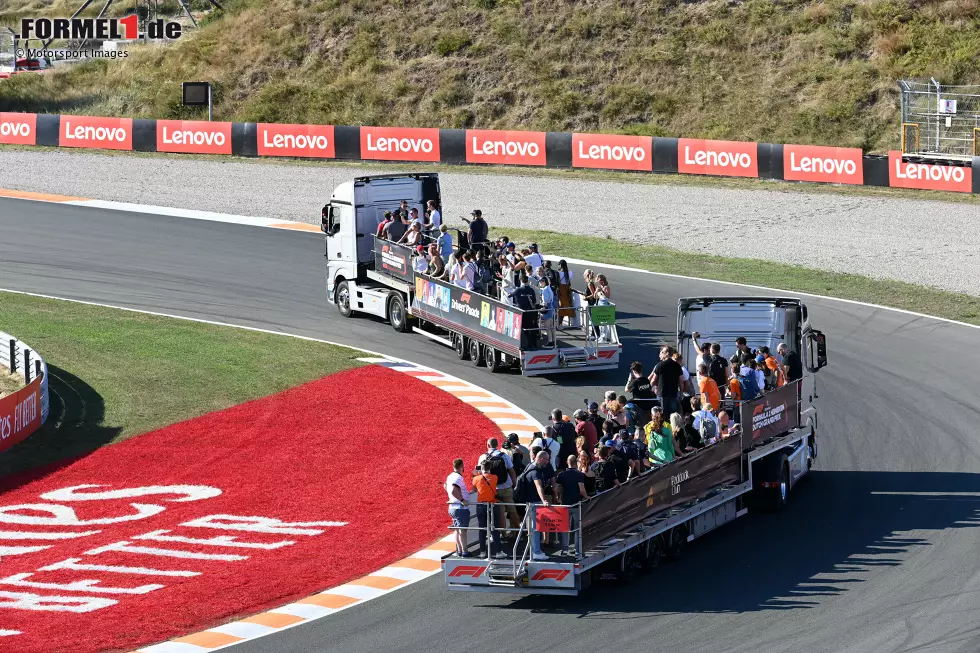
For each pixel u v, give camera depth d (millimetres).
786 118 100562
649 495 31953
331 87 113250
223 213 80750
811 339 41562
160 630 28828
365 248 59219
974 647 26906
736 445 35656
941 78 100000
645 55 110000
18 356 51656
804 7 111938
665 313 58969
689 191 85438
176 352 54688
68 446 43750
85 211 80875
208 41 124875
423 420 45844
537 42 114250
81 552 34156
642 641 27672
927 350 52938
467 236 58156
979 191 80625
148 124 98312
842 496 38188
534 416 45938
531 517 29797
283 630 28797
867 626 28297
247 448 43375
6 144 101125
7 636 28516
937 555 32969
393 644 27828
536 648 27406
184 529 35906
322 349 54969
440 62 113750
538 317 49375
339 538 35094
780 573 32031
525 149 92125
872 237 72812
